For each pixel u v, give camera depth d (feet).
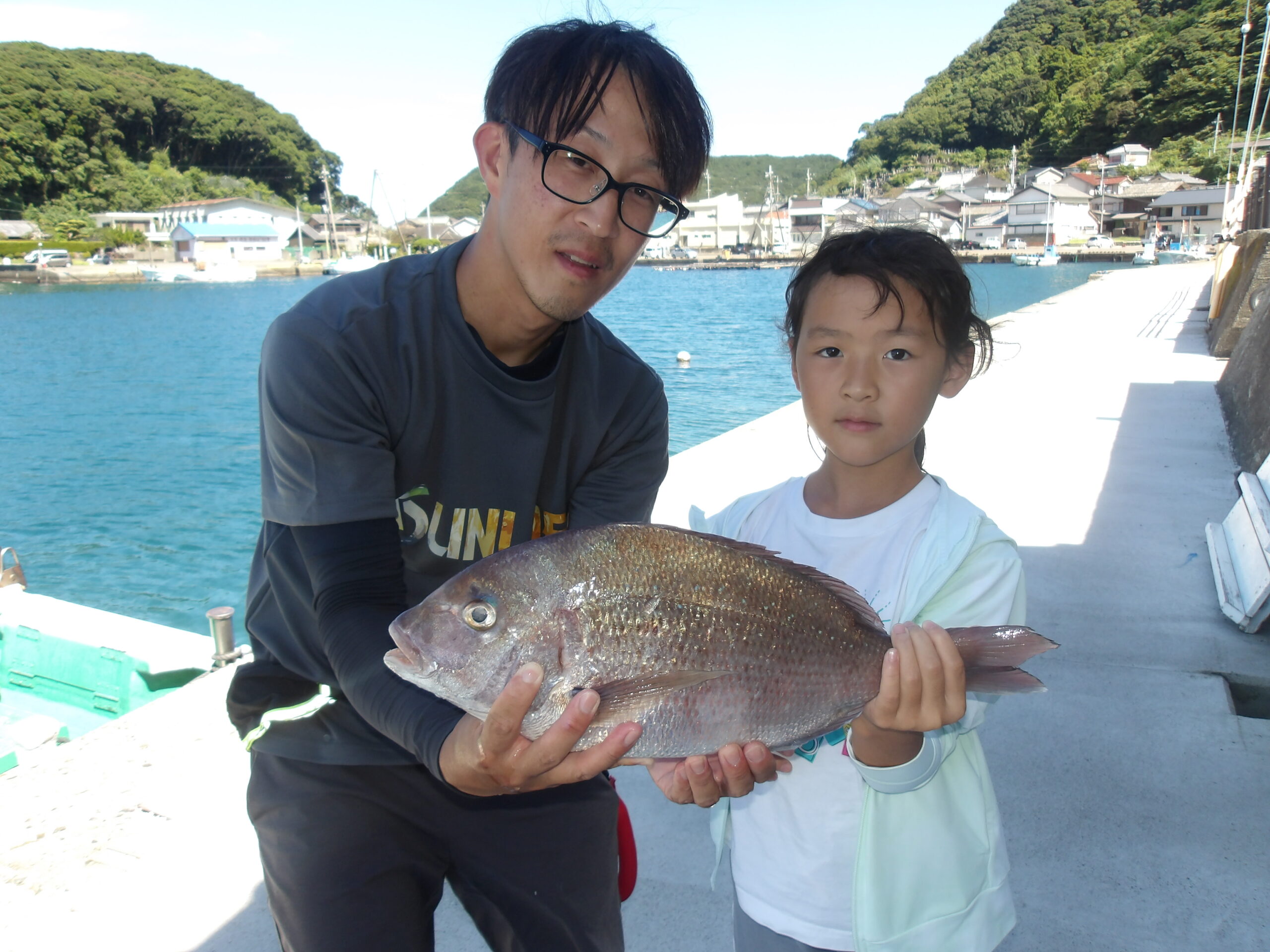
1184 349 43.75
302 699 5.79
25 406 71.67
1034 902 8.26
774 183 460.14
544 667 4.84
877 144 490.08
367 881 5.48
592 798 6.15
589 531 5.19
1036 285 169.27
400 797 5.61
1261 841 8.98
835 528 6.45
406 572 6.03
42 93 331.57
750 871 6.33
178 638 17.21
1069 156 393.09
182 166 412.16
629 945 8.01
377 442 5.43
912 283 5.82
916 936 5.69
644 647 5.03
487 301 5.65
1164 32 363.35
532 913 5.97
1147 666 12.66
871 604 6.15
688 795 5.38
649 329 101.91
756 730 5.22
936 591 5.77
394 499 5.52
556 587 5.01
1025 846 9.04
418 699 4.88
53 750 12.75
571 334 6.11
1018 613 5.98
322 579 5.25
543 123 5.11
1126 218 306.76
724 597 5.17
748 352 77.41
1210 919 7.98
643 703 4.99
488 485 5.92
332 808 5.51
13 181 324.19
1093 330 51.98
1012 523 18.79
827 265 6.19
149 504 43.24
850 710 5.41
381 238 408.67
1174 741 10.79
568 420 6.19
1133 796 9.78
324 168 444.55
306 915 5.43
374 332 5.36
